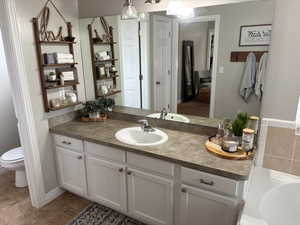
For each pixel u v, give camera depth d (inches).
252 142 66.6
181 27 81.0
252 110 73.7
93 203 97.6
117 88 101.3
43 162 93.5
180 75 85.6
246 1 68.2
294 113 66.5
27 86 82.6
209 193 64.1
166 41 85.4
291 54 63.2
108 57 99.0
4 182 113.5
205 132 84.2
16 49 77.7
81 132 88.1
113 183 83.6
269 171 73.1
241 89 74.4
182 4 78.2
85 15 97.3
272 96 68.5
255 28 68.4
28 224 86.1
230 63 74.9
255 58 69.9
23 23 78.6
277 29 63.9
